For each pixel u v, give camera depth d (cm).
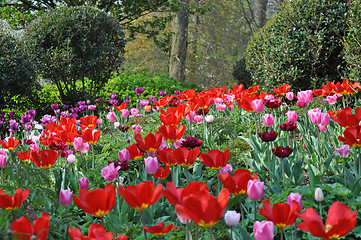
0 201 186
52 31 1003
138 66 2331
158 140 288
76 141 333
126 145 450
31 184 270
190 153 254
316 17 757
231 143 480
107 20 1055
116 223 260
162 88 1275
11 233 145
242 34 2200
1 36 887
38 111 975
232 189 200
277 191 311
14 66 869
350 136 260
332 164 375
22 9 1533
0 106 902
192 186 166
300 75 773
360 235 238
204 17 2130
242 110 673
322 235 140
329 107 611
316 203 270
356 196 275
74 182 342
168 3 1670
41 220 152
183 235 252
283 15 810
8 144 344
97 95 1111
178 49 1830
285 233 241
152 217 274
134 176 396
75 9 1046
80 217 304
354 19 665
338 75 772
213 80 2062
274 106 432
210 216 148
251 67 927
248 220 274
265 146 404
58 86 1052
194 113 486
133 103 1187
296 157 402
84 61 1019
